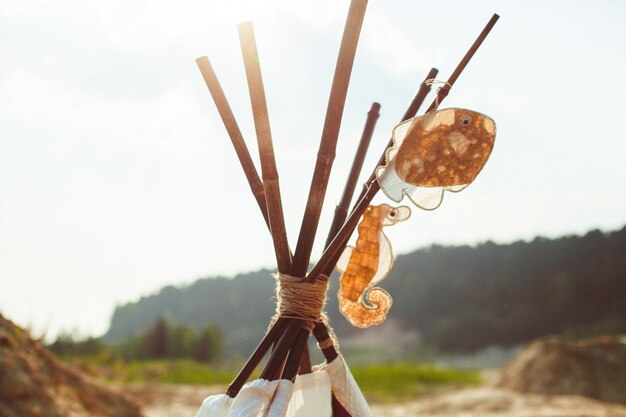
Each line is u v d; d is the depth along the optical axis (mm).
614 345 12812
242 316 50500
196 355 27281
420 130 1856
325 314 1957
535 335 39688
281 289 1868
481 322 41812
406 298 47219
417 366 17750
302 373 1962
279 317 1857
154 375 14484
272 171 1840
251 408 1679
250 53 1803
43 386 5035
